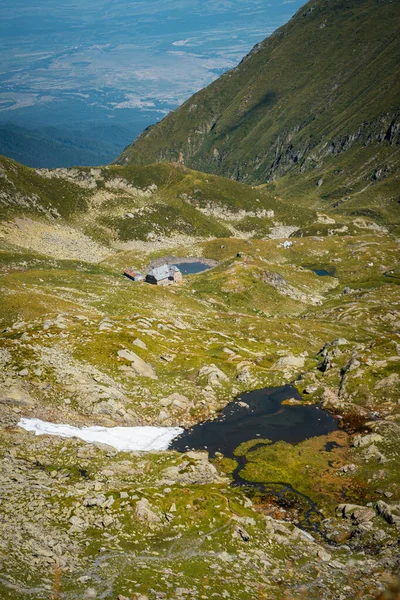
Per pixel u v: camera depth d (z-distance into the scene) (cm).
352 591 5341
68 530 5750
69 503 6269
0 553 4934
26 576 4700
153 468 7838
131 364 10938
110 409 9394
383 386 10588
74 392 9556
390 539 6312
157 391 10444
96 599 4562
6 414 8694
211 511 6581
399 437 8794
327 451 8819
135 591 4744
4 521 5600
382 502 7012
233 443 9138
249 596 5062
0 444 7750
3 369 9756
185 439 9188
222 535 6153
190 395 10550
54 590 4600
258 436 9344
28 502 6128
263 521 6631
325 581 5516
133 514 6222
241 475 8181
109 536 5800
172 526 6209
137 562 5341
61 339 11419
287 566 5816
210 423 9794
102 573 5012
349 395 10612
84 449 7925
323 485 7862
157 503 6544
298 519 7081
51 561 5050
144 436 9069
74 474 7200
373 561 5903
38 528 5628
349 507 7119
